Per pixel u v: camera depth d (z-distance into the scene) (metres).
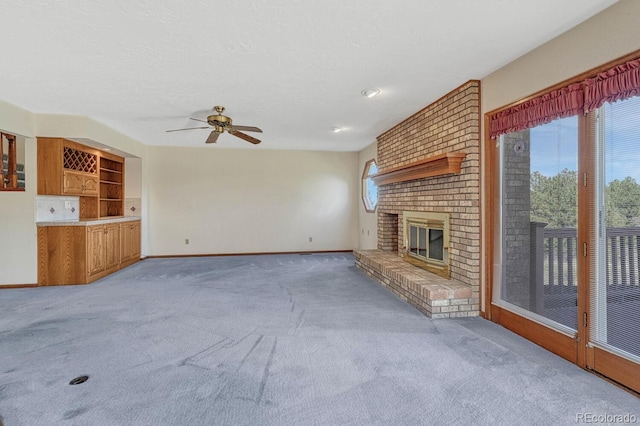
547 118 2.40
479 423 1.62
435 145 3.80
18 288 4.28
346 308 3.41
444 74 3.02
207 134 5.61
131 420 1.66
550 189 2.46
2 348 2.48
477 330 2.82
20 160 4.67
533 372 2.11
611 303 2.01
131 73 2.93
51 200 4.68
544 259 2.50
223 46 2.44
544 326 2.46
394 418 1.66
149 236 6.81
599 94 2.00
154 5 1.92
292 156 7.34
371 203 7.08
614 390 1.91
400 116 4.46
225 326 2.92
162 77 3.03
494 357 2.32
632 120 1.89
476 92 3.16
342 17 2.06
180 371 2.14
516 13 2.03
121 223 5.61
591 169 2.12
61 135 4.38
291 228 7.37
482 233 3.15
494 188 3.02
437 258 3.85
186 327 2.90
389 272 4.08
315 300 3.71
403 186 4.70
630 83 1.82
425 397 1.84
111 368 2.18
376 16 2.06
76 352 2.41
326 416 1.68
